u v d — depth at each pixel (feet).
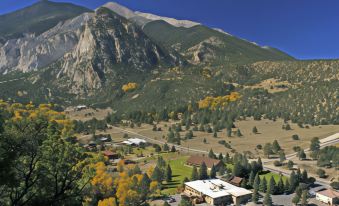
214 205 362.33
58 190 87.15
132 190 322.55
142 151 619.26
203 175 439.22
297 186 409.90
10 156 71.15
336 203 367.86
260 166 483.92
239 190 384.68
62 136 94.99
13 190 78.02
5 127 74.54
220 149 652.07
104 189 319.06
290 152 616.80
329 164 521.24
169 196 375.66
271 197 386.11
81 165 90.43
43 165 80.89
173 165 515.50
